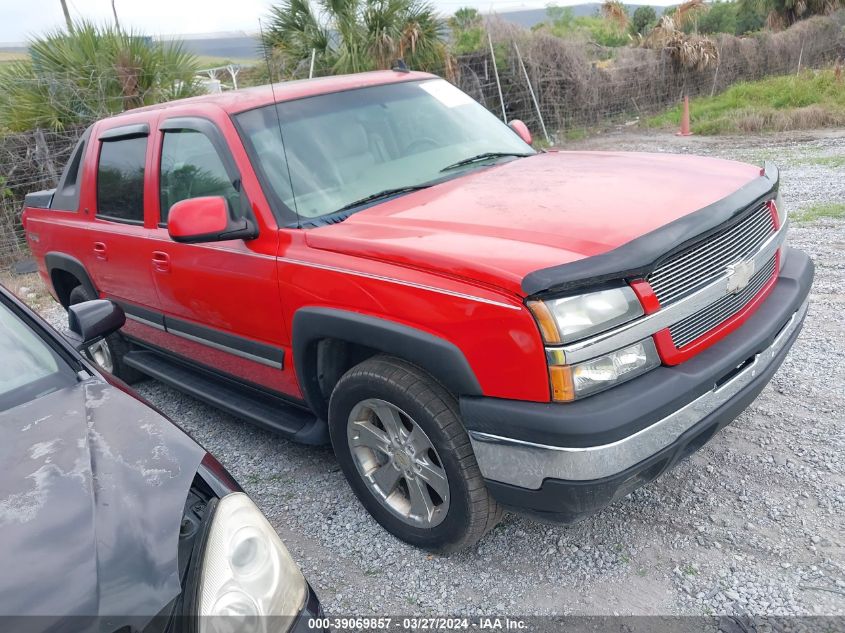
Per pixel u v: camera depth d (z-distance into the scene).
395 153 3.64
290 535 3.21
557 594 2.66
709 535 2.86
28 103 10.02
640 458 2.31
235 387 3.96
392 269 2.64
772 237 3.06
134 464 1.81
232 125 3.43
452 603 2.69
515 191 3.08
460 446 2.59
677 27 20.05
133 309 4.36
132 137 4.20
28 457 1.87
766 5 26.58
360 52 11.75
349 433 3.05
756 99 16.77
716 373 2.47
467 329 2.41
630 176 3.16
